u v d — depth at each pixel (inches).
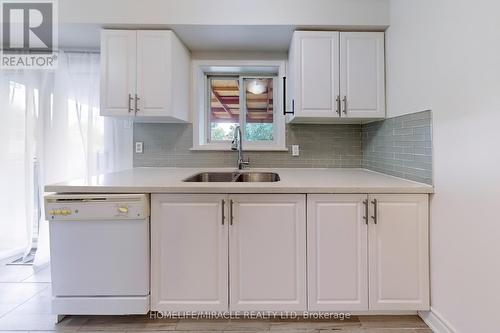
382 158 90.9
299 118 93.5
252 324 69.3
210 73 112.9
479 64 50.9
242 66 106.7
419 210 66.6
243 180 99.0
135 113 88.0
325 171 98.8
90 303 67.1
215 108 114.5
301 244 67.1
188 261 67.5
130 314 69.6
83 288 67.1
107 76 87.4
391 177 81.7
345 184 68.7
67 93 105.9
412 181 73.2
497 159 47.6
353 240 67.0
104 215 65.1
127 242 66.7
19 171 109.7
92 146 105.5
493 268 48.8
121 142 107.3
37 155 105.9
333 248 67.1
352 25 85.0
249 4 84.0
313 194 66.8
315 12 84.2
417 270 66.9
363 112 88.0
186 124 107.7
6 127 107.7
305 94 87.6
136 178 79.1
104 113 87.9
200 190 66.1
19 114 108.4
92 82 105.6
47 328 67.4
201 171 98.9
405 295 67.1
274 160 107.3
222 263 67.4
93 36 93.5
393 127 83.4
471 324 53.9
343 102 87.7
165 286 67.9
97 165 106.0
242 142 110.3
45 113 105.4
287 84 105.6
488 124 49.3
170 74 87.7
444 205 61.4
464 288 55.6
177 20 84.1
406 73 75.9
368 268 67.1
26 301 78.8
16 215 110.0
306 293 67.5
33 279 92.0
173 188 66.1
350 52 87.5
